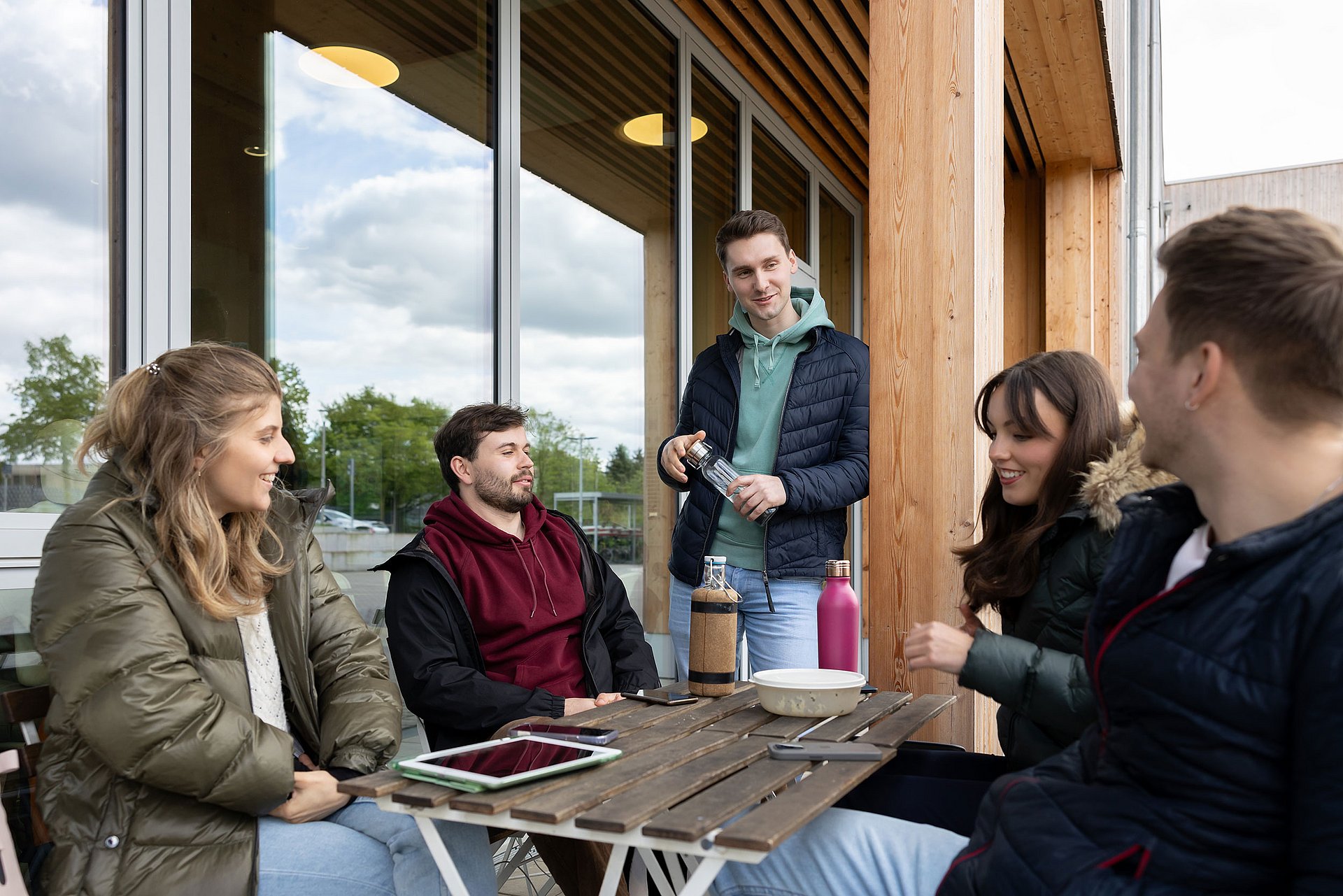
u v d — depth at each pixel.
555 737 1.44
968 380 2.13
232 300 2.39
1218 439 0.95
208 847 1.42
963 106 2.16
